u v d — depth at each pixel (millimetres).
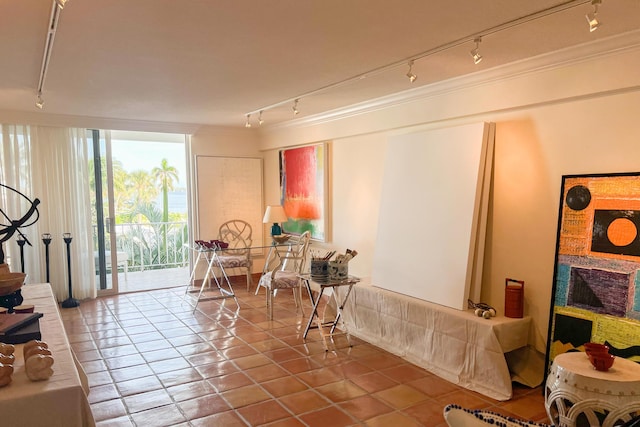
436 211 3730
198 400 2938
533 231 3236
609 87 2707
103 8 2166
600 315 2775
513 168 3357
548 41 2711
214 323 4613
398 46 2801
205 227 6406
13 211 5102
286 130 6129
